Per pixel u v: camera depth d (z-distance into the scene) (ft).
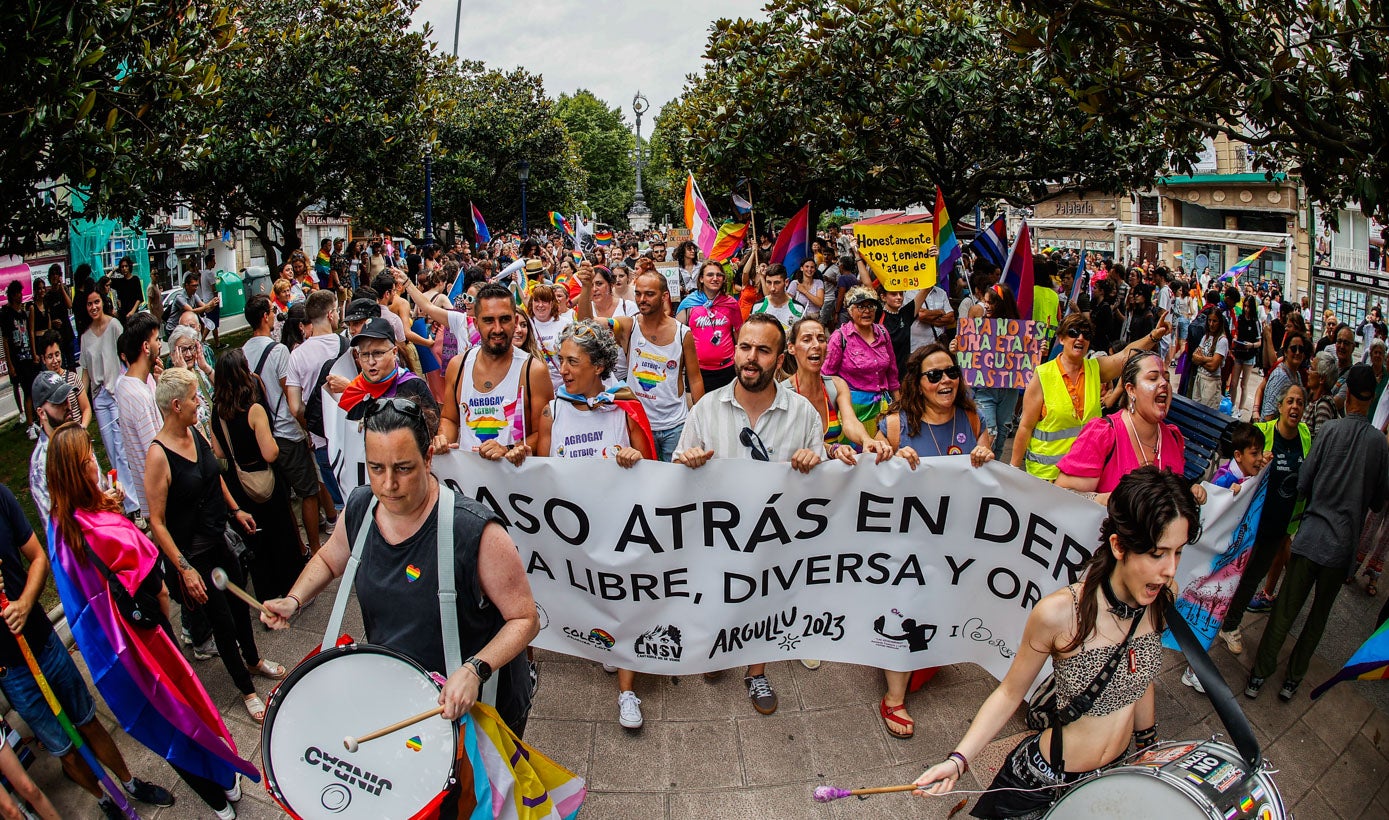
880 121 39.40
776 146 39.52
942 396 15.03
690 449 13.30
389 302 24.29
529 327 21.61
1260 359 43.06
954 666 16.28
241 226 47.03
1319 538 14.83
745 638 14.11
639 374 20.12
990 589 13.75
